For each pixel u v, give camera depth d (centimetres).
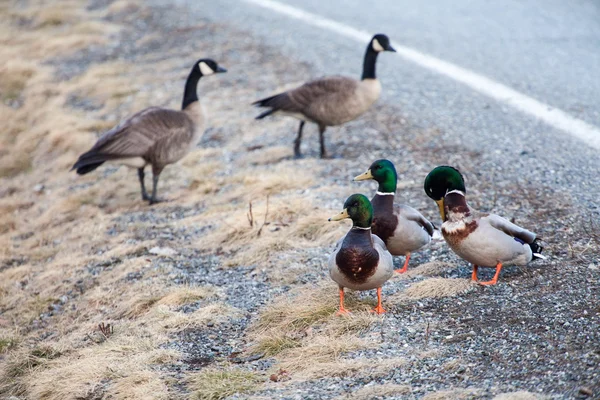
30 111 1972
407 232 891
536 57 1686
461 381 682
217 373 750
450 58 1731
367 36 1945
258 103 1365
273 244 1060
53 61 2250
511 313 791
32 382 825
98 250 1198
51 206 1447
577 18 1962
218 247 1107
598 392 621
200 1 2536
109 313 980
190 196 1344
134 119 1301
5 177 1698
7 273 1170
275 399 690
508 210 1058
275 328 840
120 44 2273
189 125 1338
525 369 683
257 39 2053
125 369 798
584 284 827
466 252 830
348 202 786
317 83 1301
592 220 993
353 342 771
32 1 2889
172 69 1989
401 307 841
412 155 1296
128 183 1467
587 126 1312
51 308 1045
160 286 1007
